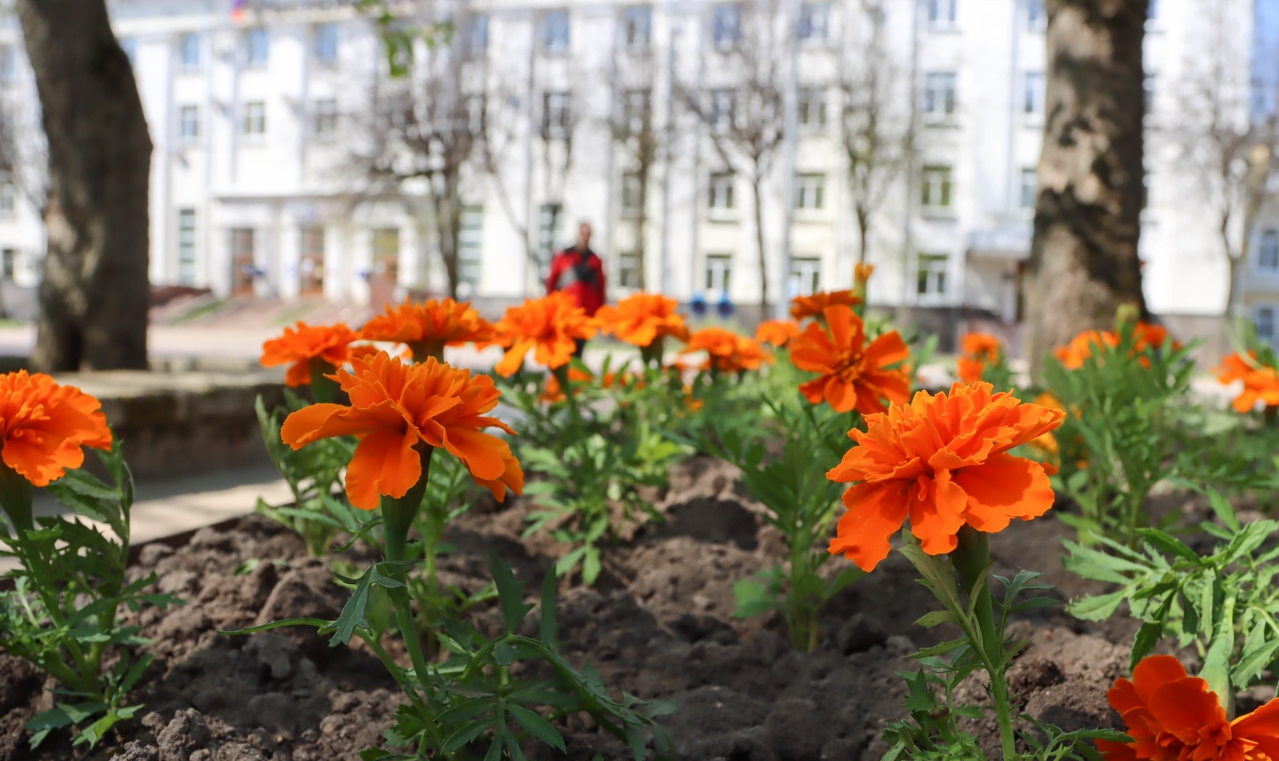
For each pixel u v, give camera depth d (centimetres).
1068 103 541
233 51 3838
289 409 234
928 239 3228
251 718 153
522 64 3412
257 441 454
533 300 261
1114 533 250
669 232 3391
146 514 288
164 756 140
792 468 181
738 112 3094
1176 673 102
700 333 342
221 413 421
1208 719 99
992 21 3194
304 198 3753
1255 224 3177
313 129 3784
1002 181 3206
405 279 3672
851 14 3167
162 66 3897
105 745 148
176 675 165
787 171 2728
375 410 104
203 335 2898
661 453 291
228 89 3841
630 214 3422
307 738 151
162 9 3894
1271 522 123
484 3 3322
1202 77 2925
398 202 3584
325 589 201
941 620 99
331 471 225
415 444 108
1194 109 2939
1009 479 94
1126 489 261
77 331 573
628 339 298
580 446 260
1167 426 323
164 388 390
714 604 226
